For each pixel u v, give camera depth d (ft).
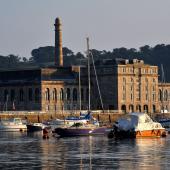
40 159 608.60
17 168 550.36
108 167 554.05
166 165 563.89
